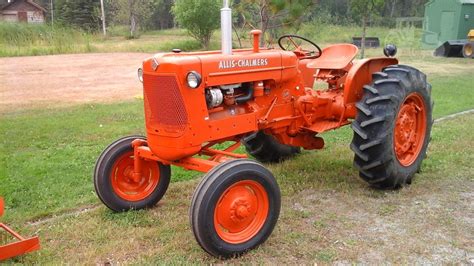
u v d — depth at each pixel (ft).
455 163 18.43
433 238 12.57
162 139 12.40
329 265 11.25
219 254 11.40
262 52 13.99
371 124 14.67
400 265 11.23
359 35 88.79
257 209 12.11
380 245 12.21
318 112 16.40
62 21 139.44
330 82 17.63
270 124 14.57
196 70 12.04
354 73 15.81
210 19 76.74
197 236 11.10
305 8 31.14
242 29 37.83
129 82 43.68
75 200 15.23
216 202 11.10
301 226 13.32
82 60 62.08
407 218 13.80
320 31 80.18
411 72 15.85
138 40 97.66
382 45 75.66
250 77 13.34
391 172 15.10
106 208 14.55
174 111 12.03
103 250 11.91
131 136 14.51
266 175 11.84
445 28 74.74
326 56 17.78
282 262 11.40
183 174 17.46
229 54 12.96
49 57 65.67
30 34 80.79
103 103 32.81
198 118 12.23
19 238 11.80
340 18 105.40
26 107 31.30
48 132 23.86
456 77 43.37
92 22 140.05
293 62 14.67
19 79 45.39
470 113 27.20
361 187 16.24
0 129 24.32
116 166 14.14
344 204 14.87
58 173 17.67
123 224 13.44
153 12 139.64
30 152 20.38
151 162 14.69
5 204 14.87
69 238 12.66
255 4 30.60
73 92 37.93
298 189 16.02
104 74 49.19
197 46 80.38
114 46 80.28
